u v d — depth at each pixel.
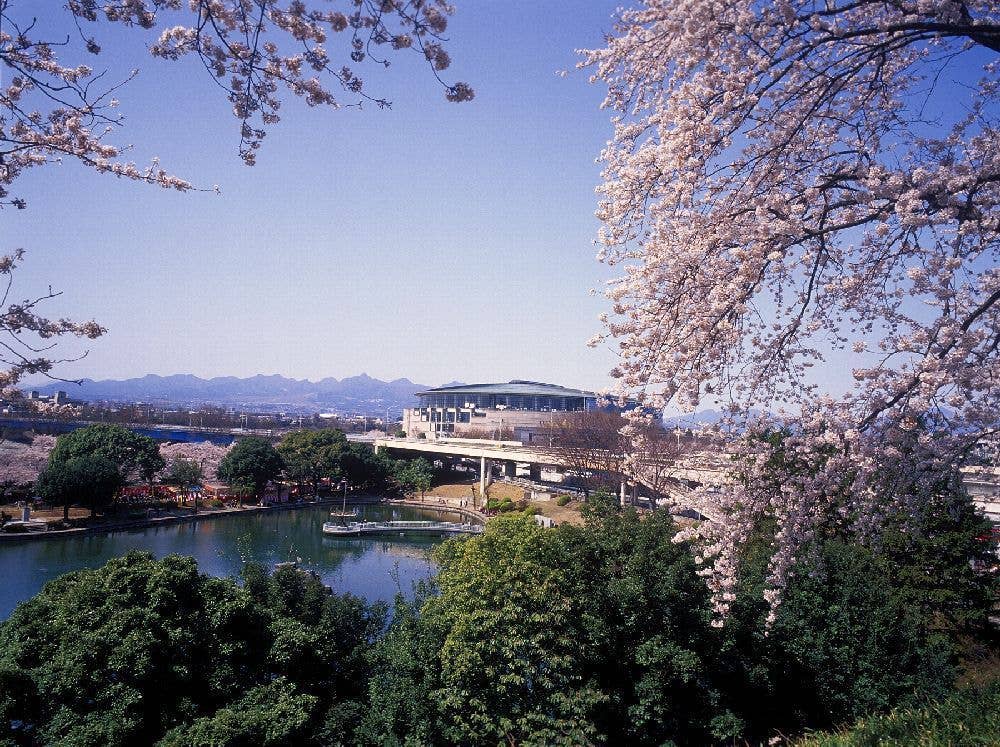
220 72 7.04
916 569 21.16
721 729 16.97
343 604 23.88
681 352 8.54
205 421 169.25
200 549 56.09
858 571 18.50
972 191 7.60
